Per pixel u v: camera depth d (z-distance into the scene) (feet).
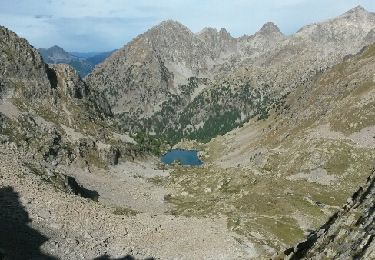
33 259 246.47
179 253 299.58
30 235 272.72
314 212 409.08
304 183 539.70
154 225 339.36
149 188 649.20
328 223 151.23
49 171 465.88
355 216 122.83
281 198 435.53
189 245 311.88
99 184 622.95
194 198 567.59
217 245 313.32
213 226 350.64
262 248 317.63
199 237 325.62
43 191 344.69
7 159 435.94
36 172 435.53
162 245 308.60
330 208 432.25
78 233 297.94
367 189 136.46
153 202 565.12
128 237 311.68
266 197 437.17
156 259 289.74
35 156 617.62
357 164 646.74
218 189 575.79
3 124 653.30
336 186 596.29
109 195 574.15
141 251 295.69
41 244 266.98
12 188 328.29
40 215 302.86
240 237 332.80
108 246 293.64
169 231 330.54
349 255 108.47
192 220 363.15
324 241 128.98
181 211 465.06
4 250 237.25
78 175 635.25
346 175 626.64
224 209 416.67
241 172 605.73
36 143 651.25
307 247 147.43
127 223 332.80
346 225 122.01
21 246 255.91
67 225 303.68
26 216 294.66
